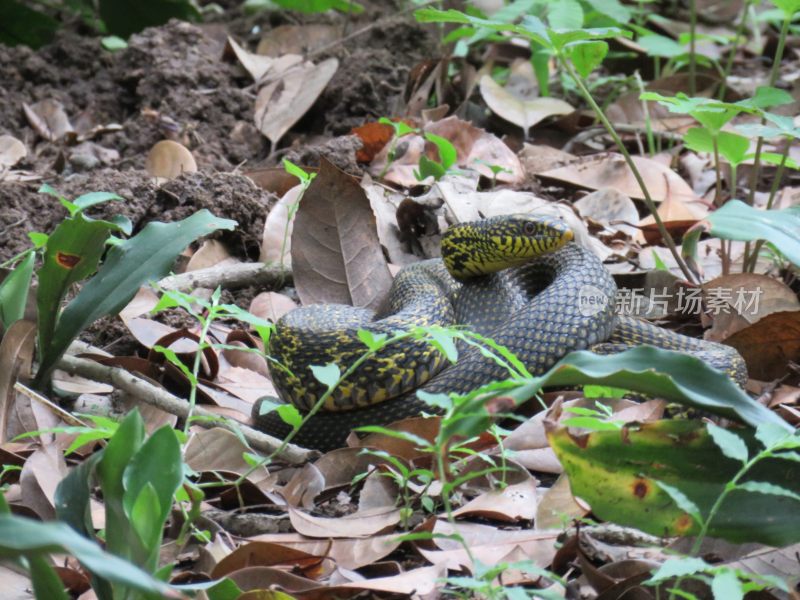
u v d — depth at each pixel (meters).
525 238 7.53
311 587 4.90
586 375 4.66
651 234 10.05
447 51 13.88
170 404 6.78
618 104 13.02
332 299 8.45
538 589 4.74
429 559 5.20
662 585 4.82
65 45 13.72
